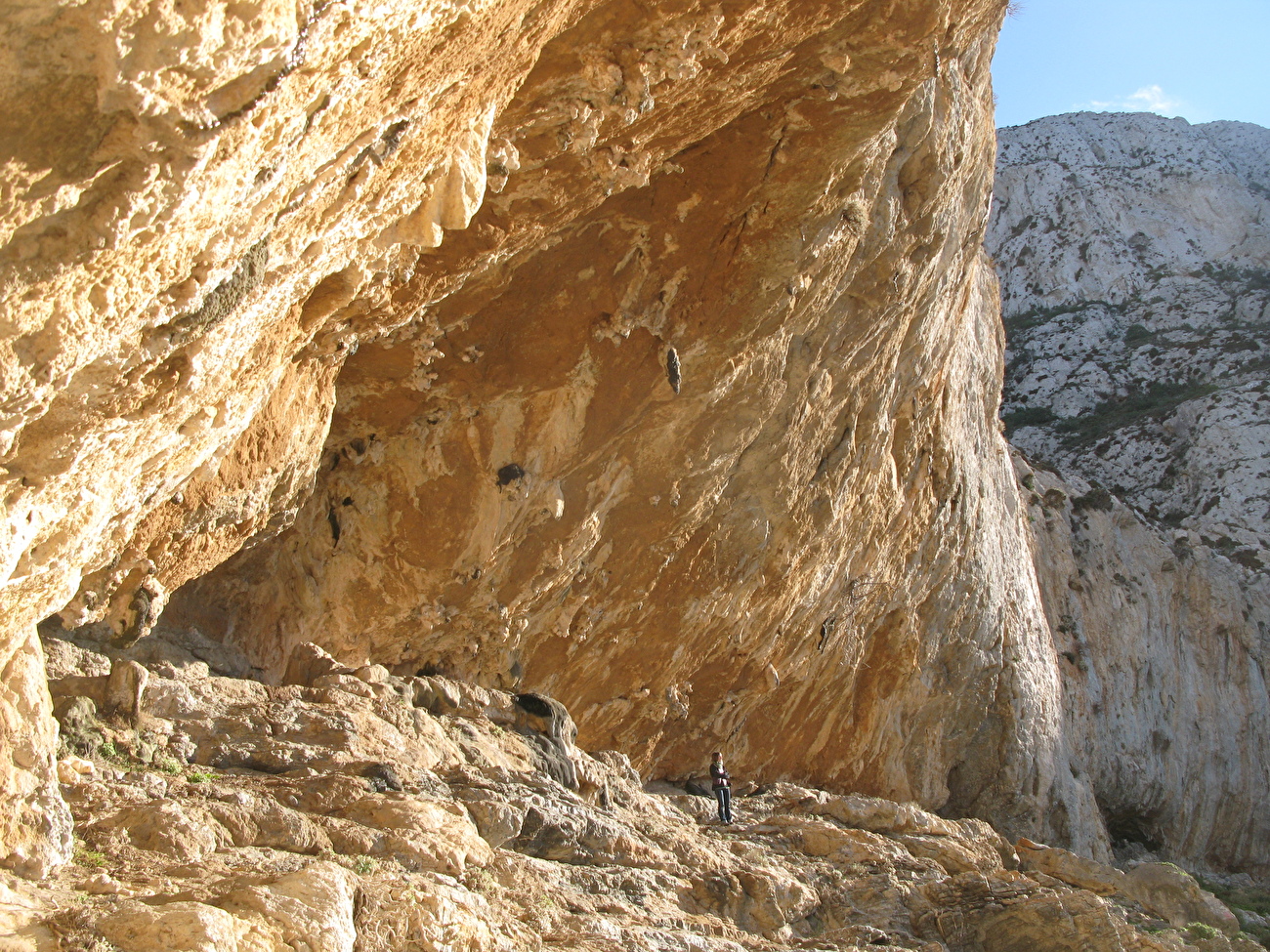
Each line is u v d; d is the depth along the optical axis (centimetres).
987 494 2195
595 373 1123
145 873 511
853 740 1930
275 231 498
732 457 1312
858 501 1638
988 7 1224
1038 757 2302
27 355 400
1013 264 6091
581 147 837
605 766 1191
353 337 834
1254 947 1089
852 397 1510
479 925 565
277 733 783
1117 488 4469
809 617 1670
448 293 889
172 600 958
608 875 801
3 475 439
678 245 1090
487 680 1223
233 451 756
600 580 1277
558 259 1029
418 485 1083
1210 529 4066
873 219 1294
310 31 396
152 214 396
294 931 462
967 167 1499
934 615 2019
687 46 802
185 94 366
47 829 485
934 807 2117
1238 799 3188
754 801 1503
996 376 2377
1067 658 2878
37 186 356
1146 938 980
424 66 494
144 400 486
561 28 677
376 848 629
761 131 1038
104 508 513
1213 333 5216
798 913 956
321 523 1071
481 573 1134
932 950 940
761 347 1238
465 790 801
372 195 549
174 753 712
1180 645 3262
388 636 1123
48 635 817
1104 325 5494
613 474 1211
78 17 326
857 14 958
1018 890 1041
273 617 1044
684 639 1431
